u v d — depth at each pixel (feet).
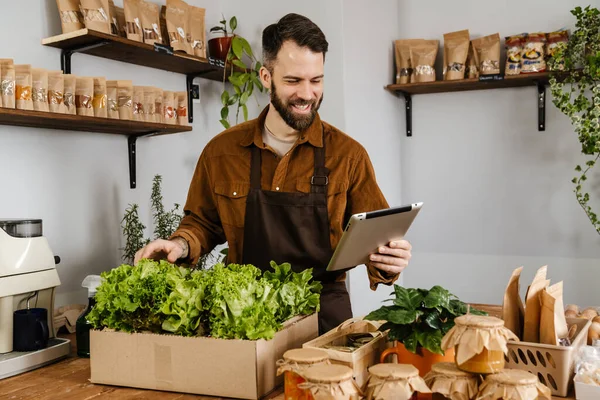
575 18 11.12
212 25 11.29
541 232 11.66
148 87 8.84
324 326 6.63
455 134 12.40
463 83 11.39
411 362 4.61
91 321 5.24
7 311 6.01
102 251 9.11
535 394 3.75
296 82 6.26
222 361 4.72
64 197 8.54
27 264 6.32
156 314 4.99
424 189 12.79
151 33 8.93
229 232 7.07
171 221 9.59
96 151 9.04
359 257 5.60
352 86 10.85
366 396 3.89
